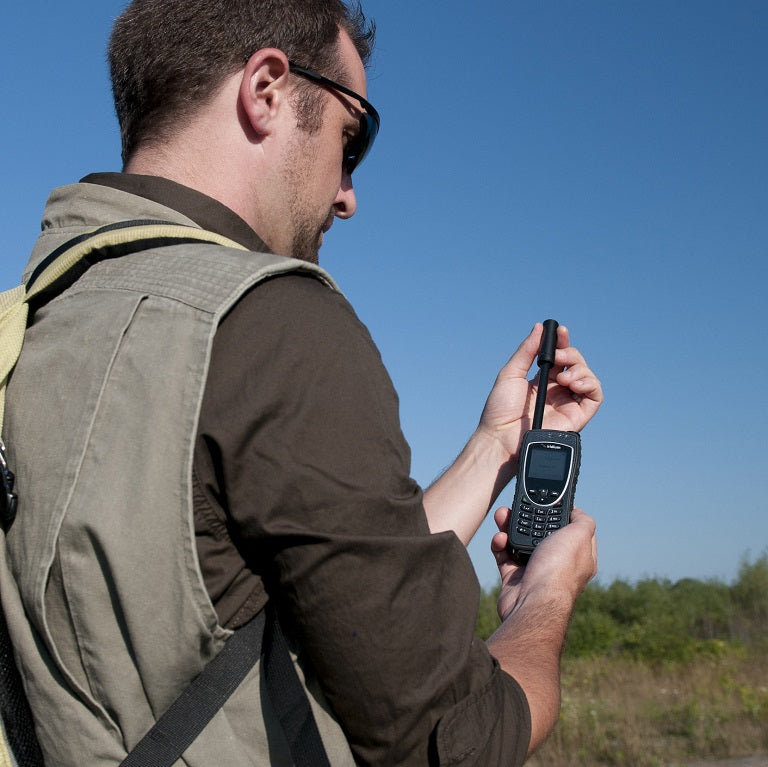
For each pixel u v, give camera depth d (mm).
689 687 8852
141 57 1229
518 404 1901
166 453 881
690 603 13883
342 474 882
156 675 883
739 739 6977
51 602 910
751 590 13820
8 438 975
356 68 1378
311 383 904
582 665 10516
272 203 1250
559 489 1611
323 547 854
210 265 970
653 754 6676
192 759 880
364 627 850
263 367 901
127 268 1023
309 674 924
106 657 892
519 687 1000
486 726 908
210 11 1219
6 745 956
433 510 1801
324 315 956
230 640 907
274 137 1241
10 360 999
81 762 910
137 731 900
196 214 1132
